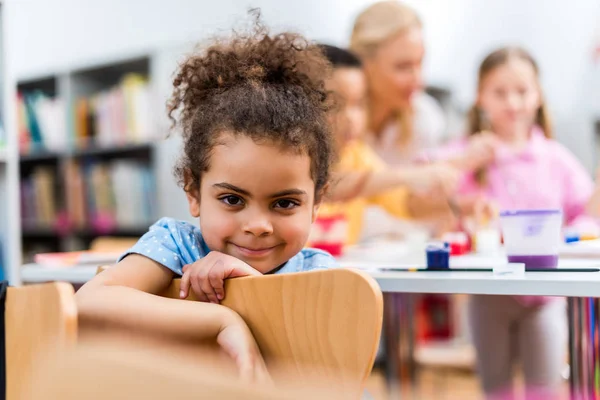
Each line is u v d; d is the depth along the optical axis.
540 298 1.87
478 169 2.70
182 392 0.23
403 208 2.85
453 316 3.09
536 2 3.13
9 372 0.53
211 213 0.82
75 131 3.48
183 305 0.67
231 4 3.42
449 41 3.24
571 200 2.67
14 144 1.95
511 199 2.66
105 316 0.68
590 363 1.26
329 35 3.29
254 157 0.79
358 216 2.68
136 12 3.69
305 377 0.61
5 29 1.94
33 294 0.51
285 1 3.36
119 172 3.34
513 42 3.17
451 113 3.25
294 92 0.90
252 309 0.67
